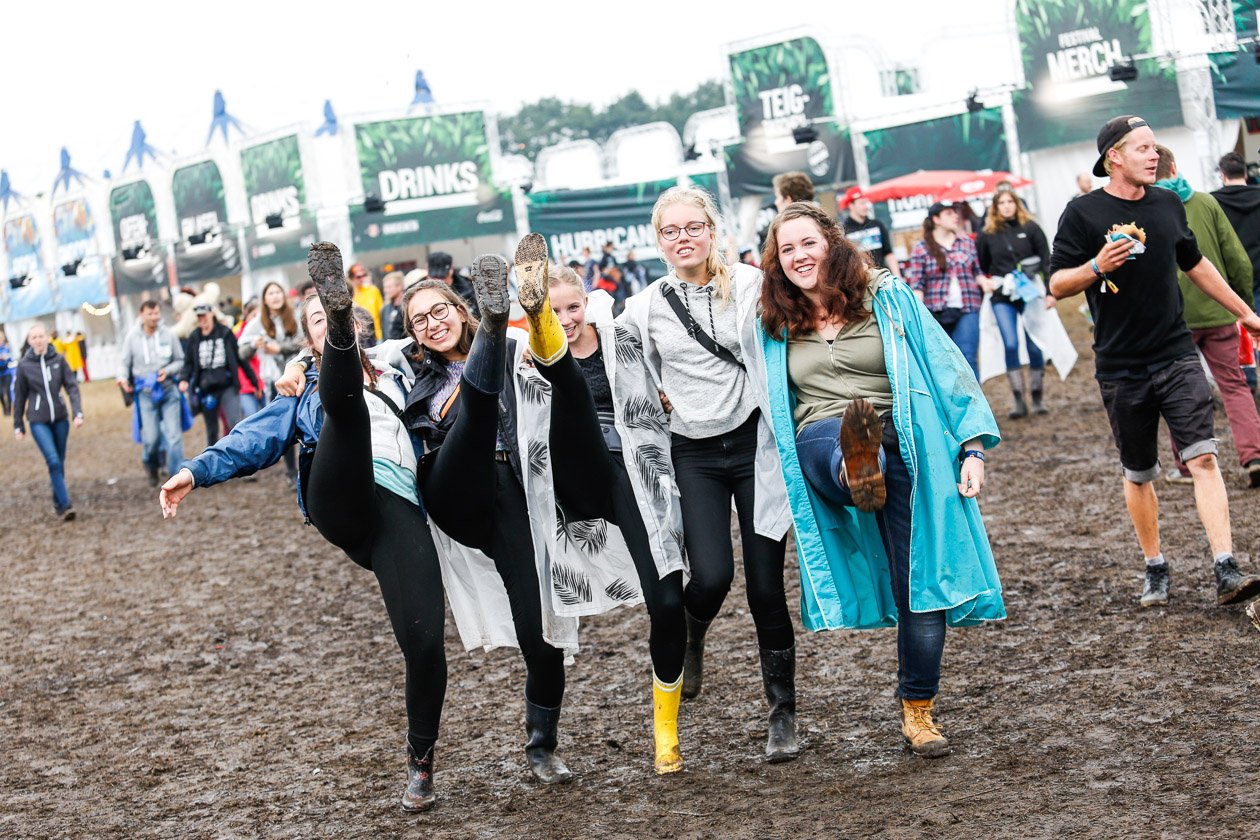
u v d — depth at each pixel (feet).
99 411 94.63
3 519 45.52
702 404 14.75
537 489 14.85
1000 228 39.93
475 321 15.11
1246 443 23.26
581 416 14.20
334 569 30.53
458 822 14.29
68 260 117.50
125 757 18.15
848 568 14.82
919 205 73.46
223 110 112.78
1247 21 66.18
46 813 16.03
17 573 34.40
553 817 14.06
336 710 19.49
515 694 19.24
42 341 43.01
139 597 29.68
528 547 14.92
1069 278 18.30
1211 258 23.15
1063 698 15.88
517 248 13.44
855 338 14.42
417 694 14.56
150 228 99.60
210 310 44.96
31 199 121.49
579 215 83.61
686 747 16.03
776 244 14.40
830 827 12.59
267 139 87.35
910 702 14.55
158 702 20.95
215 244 91.86
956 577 13.97
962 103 72.02
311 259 12.99
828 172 74.33
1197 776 12.75
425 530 14.62
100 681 22.62
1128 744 13.97
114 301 104.47
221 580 30.63
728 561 14.55
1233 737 13.74
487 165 82.69
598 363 15.11
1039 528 25.67
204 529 38.37
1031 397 42.80
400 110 82.17
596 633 22.39
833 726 16.08
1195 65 66.03
